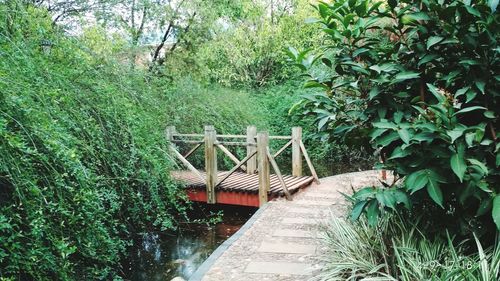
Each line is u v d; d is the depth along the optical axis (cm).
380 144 224
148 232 539
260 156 597
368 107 251
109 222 420
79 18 671
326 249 329
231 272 323
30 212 292
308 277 308
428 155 218
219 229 581
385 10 244
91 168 402
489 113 214
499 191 216
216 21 1059
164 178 510
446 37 225
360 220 308
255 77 1525
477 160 208
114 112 468
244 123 959
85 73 486
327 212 502
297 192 638
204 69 1027
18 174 283
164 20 923
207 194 638
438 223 257
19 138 281
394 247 241
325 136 274
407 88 253
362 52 244
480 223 237
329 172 1054
